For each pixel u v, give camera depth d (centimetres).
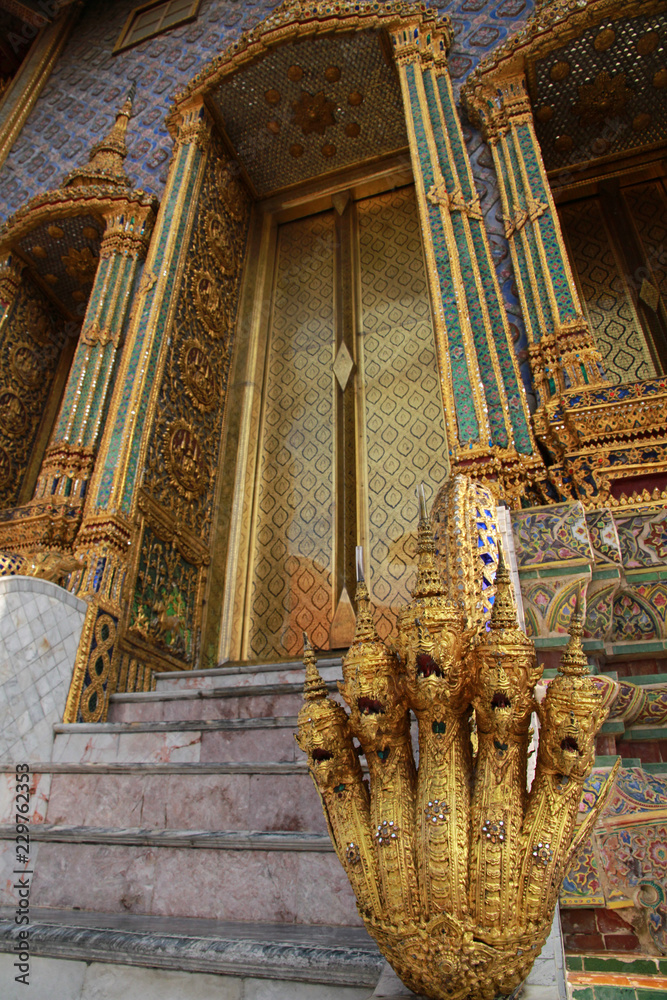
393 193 727
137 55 898
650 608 240
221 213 662
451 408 372
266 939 146
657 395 314
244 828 196
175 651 449
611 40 475
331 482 584
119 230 618
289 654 511
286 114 657
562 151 561
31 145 865
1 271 646
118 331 580
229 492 572
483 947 111
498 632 126
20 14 998
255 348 659
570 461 324
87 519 409
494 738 123
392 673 128
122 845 190
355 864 123
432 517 229
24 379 655
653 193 578
